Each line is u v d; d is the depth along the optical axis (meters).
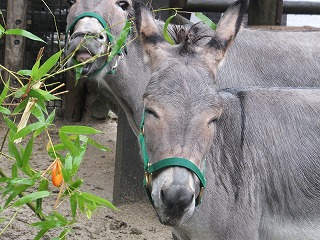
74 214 2.40
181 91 2.37
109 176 4.36
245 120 2.70
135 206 4.02
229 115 2.70
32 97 2.39
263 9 5.03
